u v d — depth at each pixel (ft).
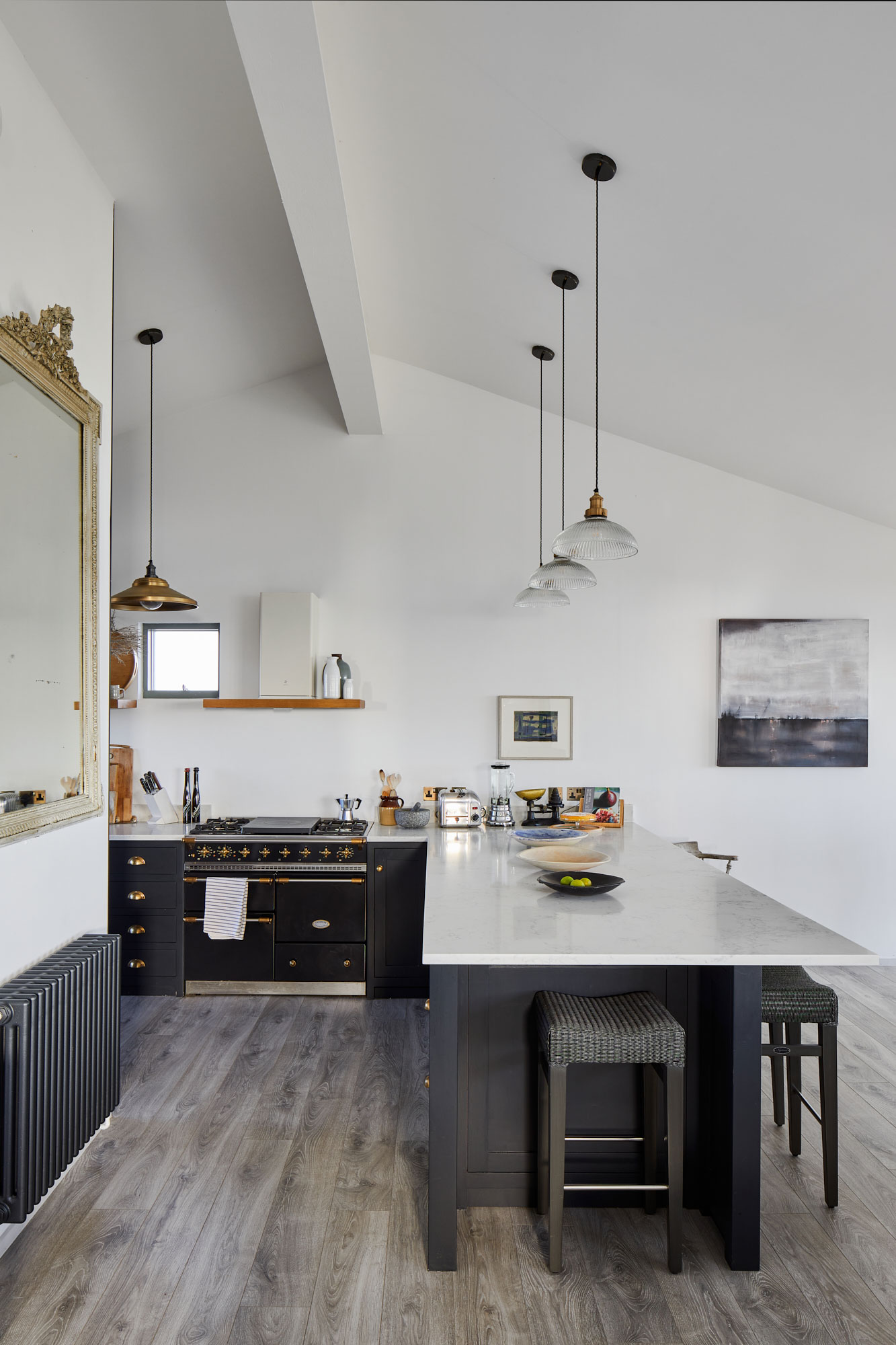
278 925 13.67
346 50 7.51
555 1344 6.21
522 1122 8.04
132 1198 8.08
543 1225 7.72
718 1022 7.70
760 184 7.93
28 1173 6.99
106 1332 6.34
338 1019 12.81
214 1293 6.77
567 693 15.43
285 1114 9.75
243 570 15.49
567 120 7.88
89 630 9.23
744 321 10.36
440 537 15.51
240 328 13.34
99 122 8.76
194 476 15.56
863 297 9.03
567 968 8.02
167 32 7.54
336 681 14.74
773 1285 6.86
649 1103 7.88
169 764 15.35
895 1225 7.66
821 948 6.92
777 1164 8.71
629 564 15.47
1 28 7.50
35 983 7.49
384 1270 7.05
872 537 15.35
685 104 7.28
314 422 15.58
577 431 15.55
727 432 13.70
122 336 12.89
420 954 13.66
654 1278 6.97
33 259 8.13
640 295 10.61
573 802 15.21
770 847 15.33
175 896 13.74
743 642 15.29
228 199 10.18
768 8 6.10
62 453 8.72
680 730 15.40
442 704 15.39
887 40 6.06
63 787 8.78
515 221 9.78
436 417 15.56
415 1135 9.30
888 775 15.35
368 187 9.77
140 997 13.78
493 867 10.87
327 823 14.34
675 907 8.52
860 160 7.22
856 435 12.16
